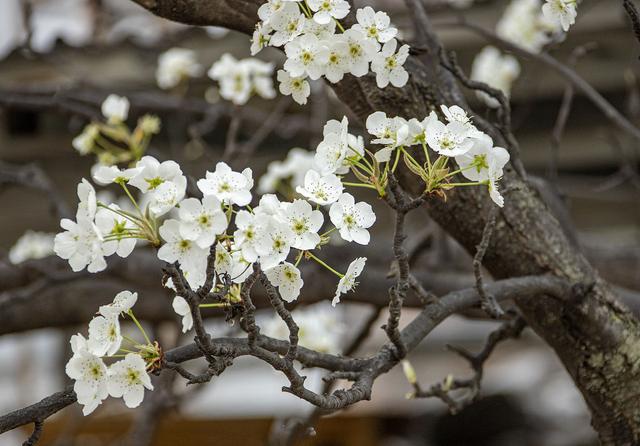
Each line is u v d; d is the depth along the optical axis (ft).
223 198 6.59
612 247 11.30
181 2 7.41
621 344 7.66
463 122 6.82
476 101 12.85
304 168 10.75
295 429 8.69
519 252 7.70
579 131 14.19
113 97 10.27
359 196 13.30
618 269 11.13
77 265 6.63
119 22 16.03
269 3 6.90
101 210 6.66
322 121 11.60
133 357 6.61
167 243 6.58
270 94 10.25
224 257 6.70
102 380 6.60
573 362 7.72
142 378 6.61
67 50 13.58
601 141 14.08
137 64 13.65
